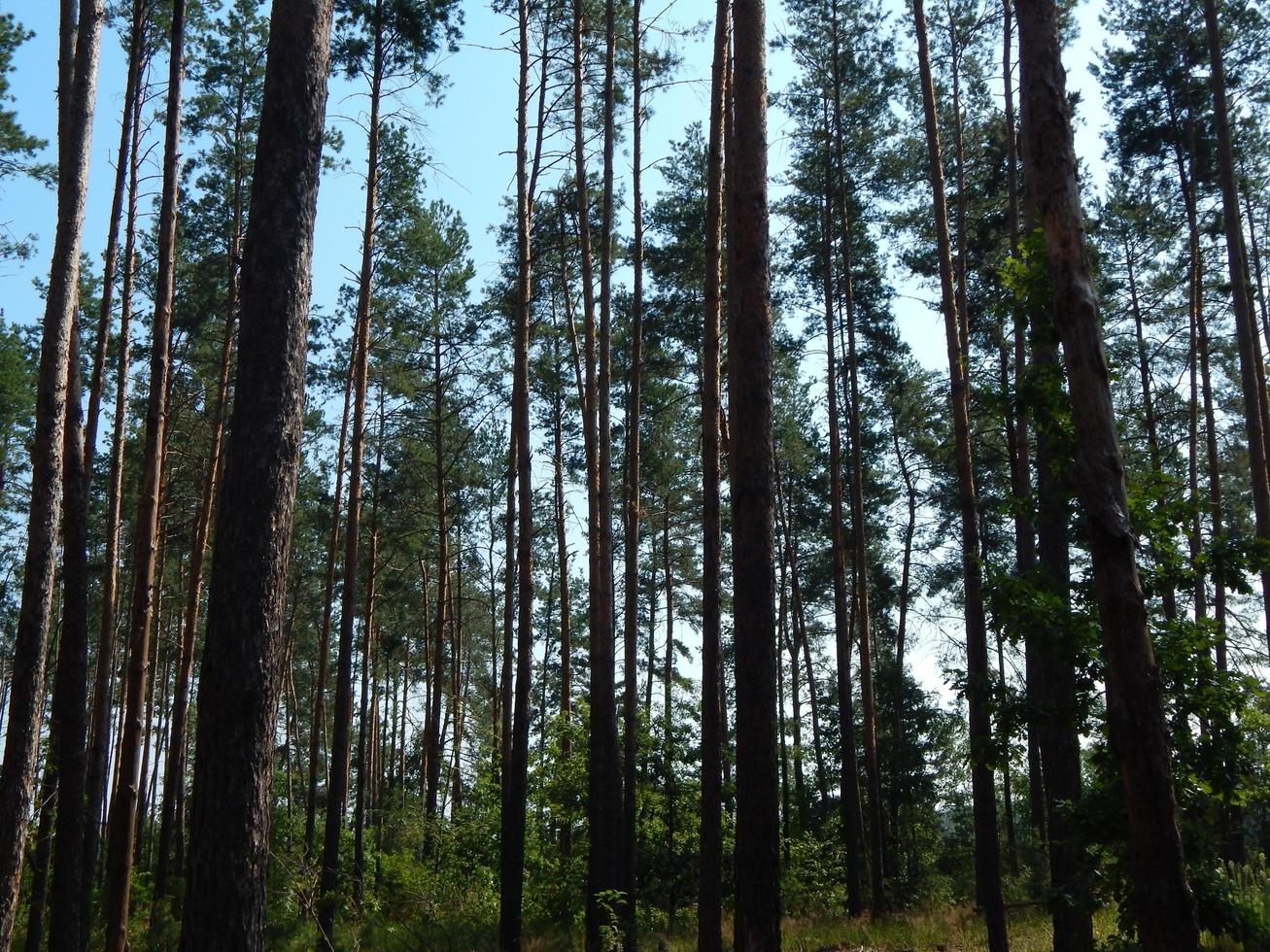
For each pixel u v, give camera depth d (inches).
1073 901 326.0
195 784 238.5
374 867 1059.3
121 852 485.1
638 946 652.7
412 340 1011.3
